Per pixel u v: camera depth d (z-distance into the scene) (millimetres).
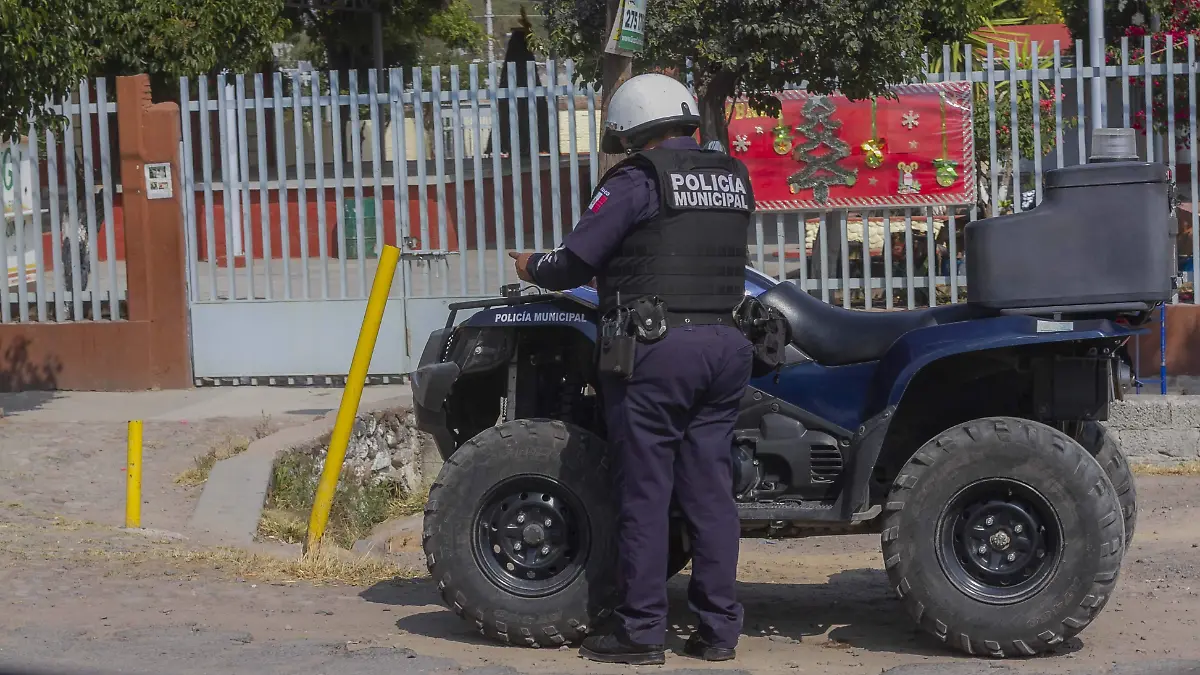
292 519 7930
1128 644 5113
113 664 4551
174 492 8367
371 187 12406
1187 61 10789
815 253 11359
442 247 11391
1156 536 7547
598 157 11125
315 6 26094
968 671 4621
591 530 5004
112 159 12820
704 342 4684
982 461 4816
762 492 5219
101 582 5867
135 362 11719
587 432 5078
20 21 9172
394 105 11367
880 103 10922
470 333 5348
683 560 5586
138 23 17078
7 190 11930
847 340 5227
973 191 10883
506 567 5090
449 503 5086
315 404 10812
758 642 5289
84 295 12000
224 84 11617
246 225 11680
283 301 11648
